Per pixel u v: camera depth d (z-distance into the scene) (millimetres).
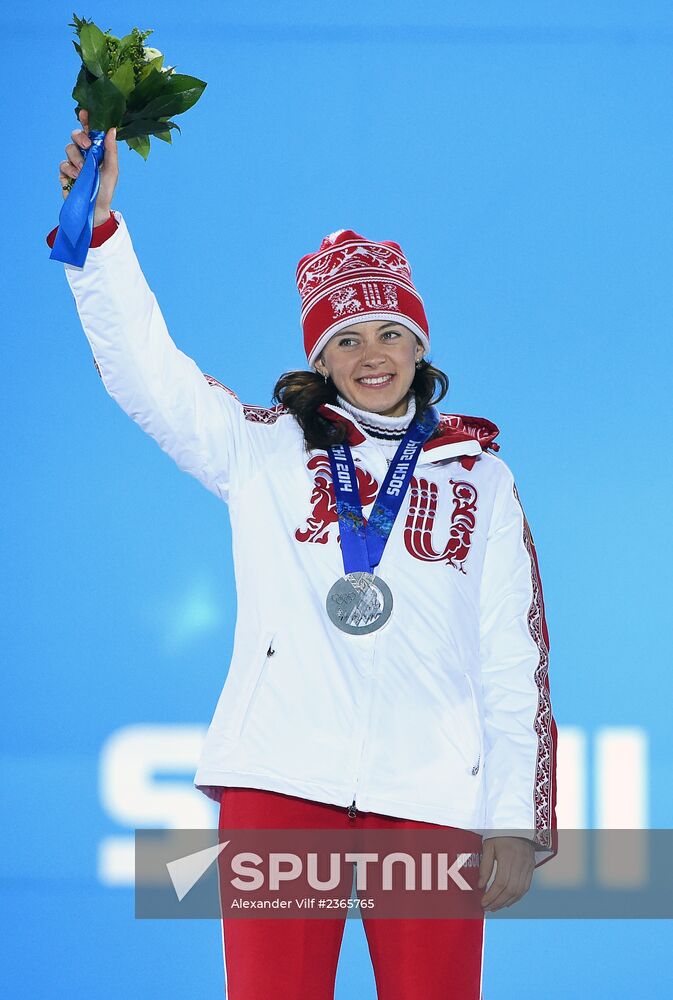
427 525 8633
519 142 16828
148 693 15133
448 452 8953
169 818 14688
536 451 16078
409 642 8250
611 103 16906
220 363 16281
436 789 8055
